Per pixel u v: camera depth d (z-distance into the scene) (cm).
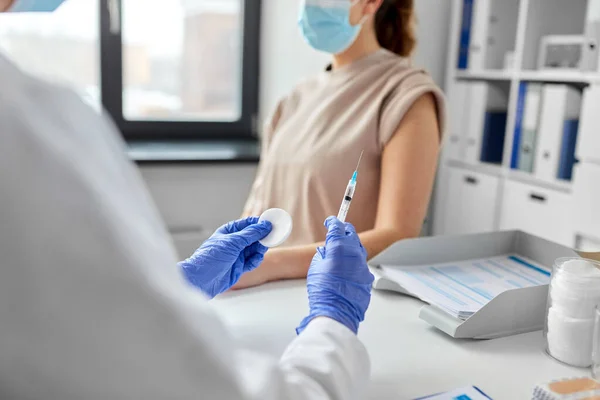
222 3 305
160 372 40
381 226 130
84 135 42
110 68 287
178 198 268
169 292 41
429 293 97
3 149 38
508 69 237
